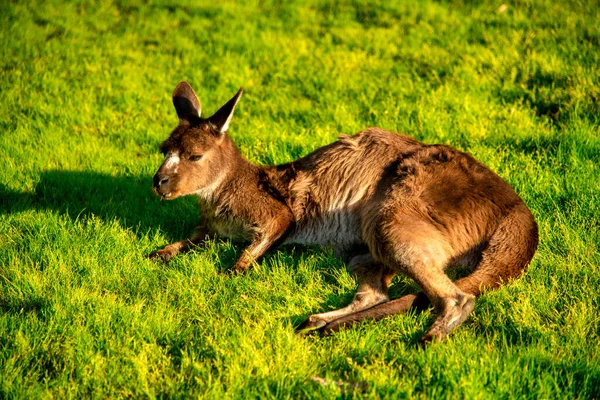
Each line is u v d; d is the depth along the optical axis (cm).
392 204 1073
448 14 2366
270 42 2242
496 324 948
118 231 1270
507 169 1370
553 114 1650
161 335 945
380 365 859
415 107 1712
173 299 1048
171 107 1880
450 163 1111
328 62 2050
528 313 948
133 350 908
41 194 1448
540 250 1124
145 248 1223
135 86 1980
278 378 827
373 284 1035
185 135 1219
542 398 786
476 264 1067
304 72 1998
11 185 1449
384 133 1212
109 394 837
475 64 1934
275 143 1566
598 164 1377
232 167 1258
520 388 796
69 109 1844
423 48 2083
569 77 1756
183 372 861
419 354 862
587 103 1630
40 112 1812
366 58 2083
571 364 843
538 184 1309
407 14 2416
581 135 1465
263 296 1046
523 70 1845
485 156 1438
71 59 2148
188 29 2394
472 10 2348
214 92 1925
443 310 916
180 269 1142
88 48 2248
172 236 1300
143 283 1091
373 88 1880
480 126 1580
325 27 2362
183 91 1287
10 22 2370
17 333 930
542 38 2038
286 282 1088
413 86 1859
